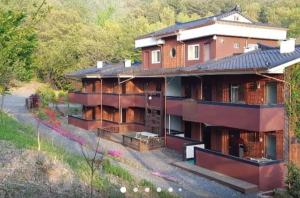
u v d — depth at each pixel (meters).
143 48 30.23
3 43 7.59
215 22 22.28
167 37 26.75
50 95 45.56
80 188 9.05
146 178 14.27
